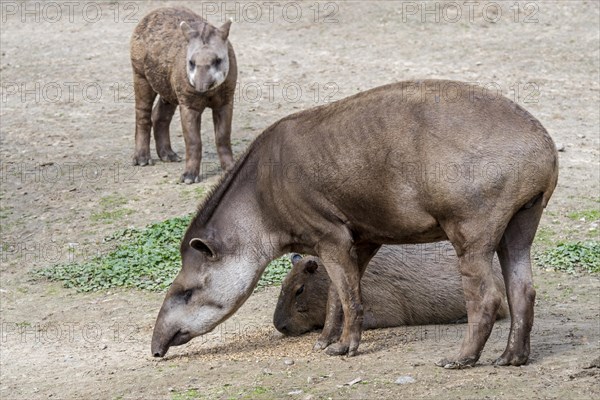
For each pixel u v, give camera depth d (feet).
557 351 45.65
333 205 44.91
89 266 66.95
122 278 64.59
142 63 82.64
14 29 129.29
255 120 96.37
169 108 86.79
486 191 40.81
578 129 93.09
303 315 53.47
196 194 78.33
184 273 48.83
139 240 70.03
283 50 117.29
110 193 80.12
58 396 44.96
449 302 53.62
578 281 61.11
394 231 44.16
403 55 114.73
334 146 44.21
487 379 41.24
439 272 53.62
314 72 110.22
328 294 49.90
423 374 42.50
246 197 47.67
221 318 48.75
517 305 43.01
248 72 110.63
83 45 122.01
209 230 48.14
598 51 114.01
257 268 47.98
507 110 41.60
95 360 50.75
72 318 58.54
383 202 43.34
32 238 73.10
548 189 41.60
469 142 41.09
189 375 46.09
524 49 115.24
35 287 64.59
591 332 49.52
